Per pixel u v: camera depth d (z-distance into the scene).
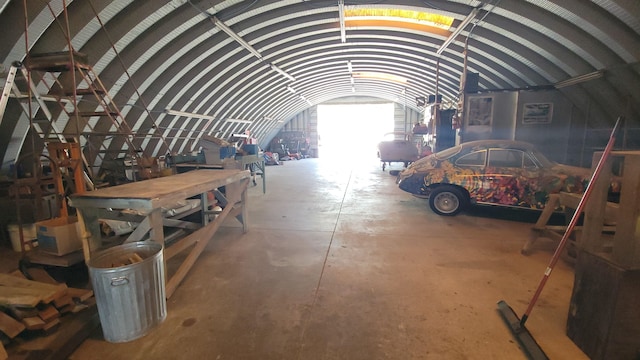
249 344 2.19
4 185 4.25
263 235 4.50
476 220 5.23
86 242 2.75
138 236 2.64
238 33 6.42
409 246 4.04
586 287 2.06
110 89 5.39
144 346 2.18
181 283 3.07
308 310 2.60
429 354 2.08
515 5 5.35
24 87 4.11
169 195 2.68
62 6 3.74
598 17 4.84
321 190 8.03
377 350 2.12
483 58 8.00
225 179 3.74
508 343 2.18
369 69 11.88
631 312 1.83
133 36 4.97
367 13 6.66
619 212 1.85
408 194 7.44
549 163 4.88
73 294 2.56
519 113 7.38
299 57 9.47
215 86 8.59
